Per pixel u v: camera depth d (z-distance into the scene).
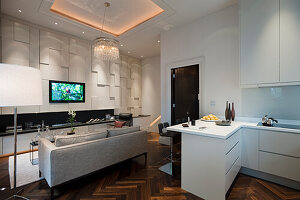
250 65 2.50
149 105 6.31
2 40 3.25
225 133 1.73
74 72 4.38
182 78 3.91
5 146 3.24
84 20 3.69
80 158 2.07
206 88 3.32
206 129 1.98
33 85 1.66
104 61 5.11
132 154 2.79
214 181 1.75
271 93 2.61
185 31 3.67
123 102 5.84
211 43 3.25
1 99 1.43
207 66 3.30
